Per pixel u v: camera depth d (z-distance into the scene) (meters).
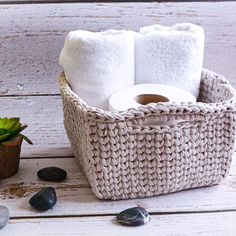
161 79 0.91
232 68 1.06
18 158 0.89
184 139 0.80
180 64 0.90
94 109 0.77
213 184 0.85
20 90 1.04
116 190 0.81
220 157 0.83
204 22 1.03
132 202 0.82
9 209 0.81
